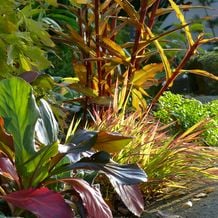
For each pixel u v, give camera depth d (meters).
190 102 5.74
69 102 4.82
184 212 3.55
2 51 3.45
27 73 3.28
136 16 4.46
